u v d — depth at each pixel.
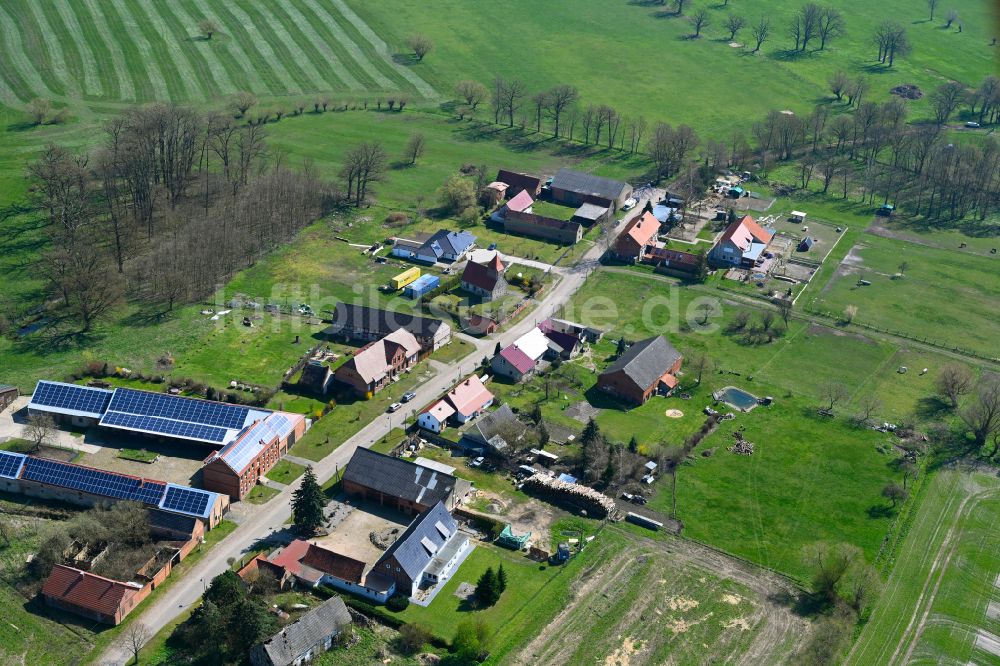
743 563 153.75
